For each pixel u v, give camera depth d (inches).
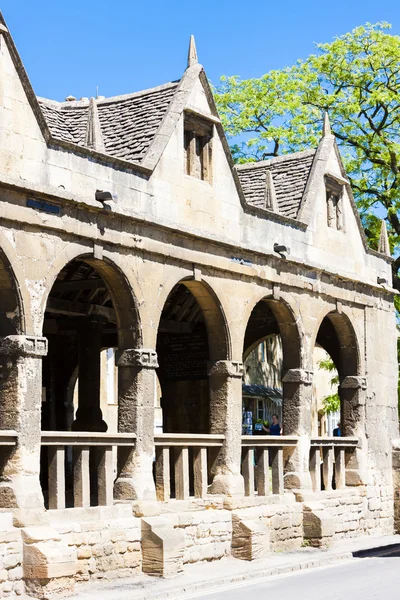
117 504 751.1
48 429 1080.8
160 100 877.8
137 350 774.5
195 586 721.6
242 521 848.9
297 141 1465.3
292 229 969.5
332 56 1475.1
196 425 1047.6
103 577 721.0
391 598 671.8
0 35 672.4
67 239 717.3
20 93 685.3
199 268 844.0
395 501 1111.6
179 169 829.2
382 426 1106.7
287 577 791.1
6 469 666.2
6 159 671.8
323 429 2156.7
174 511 807.1
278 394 1978.3
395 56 1445.6
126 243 765.9
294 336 970.1
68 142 716.0
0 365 676.1
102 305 976.3
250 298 904.9
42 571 646.5
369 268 1106.1
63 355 1094.4
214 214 863.7
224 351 873.5
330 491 1004.6
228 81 1553.9
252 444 897.5
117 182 762.8
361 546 970.1
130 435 765.9
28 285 682.2
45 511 677.3
